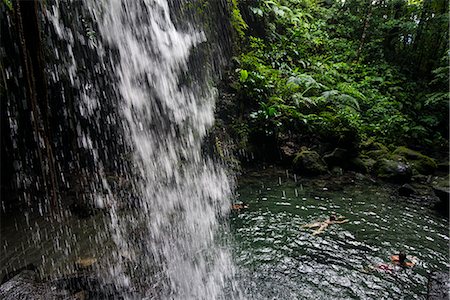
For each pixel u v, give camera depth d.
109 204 4.29
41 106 2.53
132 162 5.27
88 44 4.52
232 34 7.01
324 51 9.66
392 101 8.18
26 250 3.30
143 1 4.91
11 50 3.49
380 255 3.37
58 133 4.81
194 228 3.84
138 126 5.53
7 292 2.32
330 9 10.74
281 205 4.59
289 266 3.10
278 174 5.88
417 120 8.16
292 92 7.15
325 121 6.55
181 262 3.12
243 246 3.45
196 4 5.82
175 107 5.78
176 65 5.67
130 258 3.15
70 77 4.59
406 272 3.07
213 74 6.56
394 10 9.76
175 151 5.56
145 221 3.96
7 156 4.37
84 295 2.53
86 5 4.24
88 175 4.89
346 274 3.00
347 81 8.51
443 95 7.61
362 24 10.18
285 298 2.65
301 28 9.19
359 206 4.66
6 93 3.83
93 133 5.23
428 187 5.45
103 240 3.50
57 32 4.10
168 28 5.38
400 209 4.62
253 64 6.84
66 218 3.97
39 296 2.33
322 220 4.14
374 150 6.61
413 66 9.73
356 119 6.99
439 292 2.71
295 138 6.59
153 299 2.57
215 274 2.94
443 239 3.76
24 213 4.06
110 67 4.96
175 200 4.56
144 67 5.29
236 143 6.25
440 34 9.03
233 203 4.60
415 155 6.41
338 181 5.64
